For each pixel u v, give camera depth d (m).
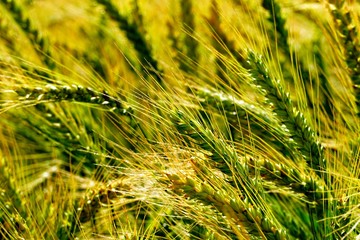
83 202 0.87
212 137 0.79
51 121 0.95
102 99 0.84
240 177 0.79
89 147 0.94
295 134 0.82
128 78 0.96
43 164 0.96
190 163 0.79
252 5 0.93
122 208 0.89
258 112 0.86
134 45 0.96
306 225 0.88
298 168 0.84
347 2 0.87
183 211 0.81
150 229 0.84
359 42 0.85
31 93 0.83
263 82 0.81
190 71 0.96
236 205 0.77
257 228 0.77
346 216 0.81
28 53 0.96
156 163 0.80
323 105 0.95
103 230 0.87
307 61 0.95
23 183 0.94
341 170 0.86
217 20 0.94
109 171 0.86
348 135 0.90
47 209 0.89
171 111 0.80
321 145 0.83
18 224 0.86
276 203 0.90
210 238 0.82
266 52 0.85
